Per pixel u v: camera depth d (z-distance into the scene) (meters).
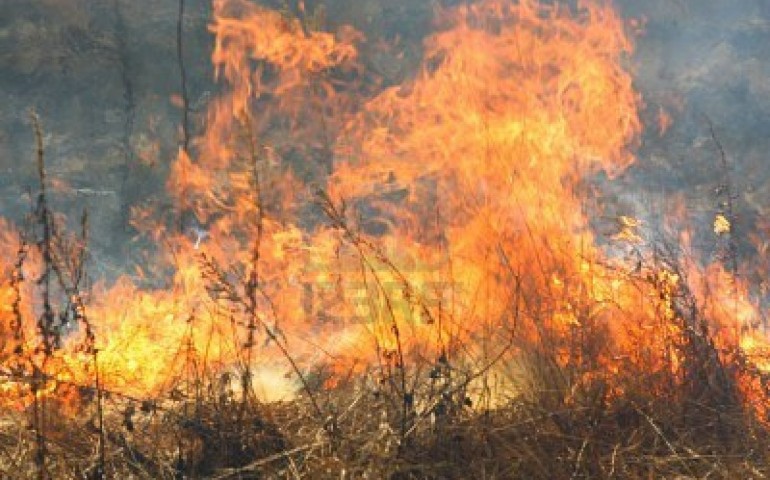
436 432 6.68
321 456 6.55
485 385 7.26
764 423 7.35
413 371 7.92
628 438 7.03
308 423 7.10
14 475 6.28
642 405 7.27
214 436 6.62
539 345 7.91
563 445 6.82
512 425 6.82
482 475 6.42
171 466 6.51
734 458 6.85
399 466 6.34
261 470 6.41
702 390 7.61
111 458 6.49
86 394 6.99
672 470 6.70
